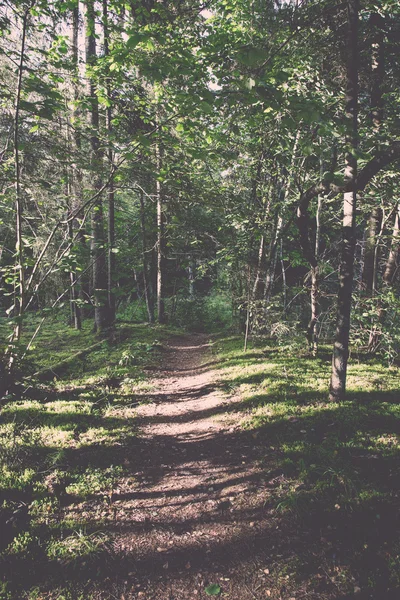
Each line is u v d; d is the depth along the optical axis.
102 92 6.92
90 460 5.56
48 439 6.04
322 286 11.80
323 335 13.87
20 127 5.82
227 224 11.52
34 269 6.05
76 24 9.08
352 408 6.63
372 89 9.27
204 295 29.92
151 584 3.56
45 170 6.28
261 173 11.43
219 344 15.15
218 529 4.25
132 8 6.47
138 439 6.42
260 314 12.30
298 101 3.38
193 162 8.09
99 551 3.88
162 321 21.84
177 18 5.66
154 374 10.91
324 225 12.84
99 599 3.38
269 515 4.35
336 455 5.18
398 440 5.44
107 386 9.24
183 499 4.81
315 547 3.81
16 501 4.55
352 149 3.85
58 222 6.46
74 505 4.61
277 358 10.96
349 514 4.12
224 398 8.16
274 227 11.66
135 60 4.42
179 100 4.16
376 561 3.54
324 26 6.95
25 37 5.09
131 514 4.52
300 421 6.36
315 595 3.32
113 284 15.63
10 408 7.16
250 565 3.73
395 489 4.40
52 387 8.95
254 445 5.91
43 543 3.96
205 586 3.53
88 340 14.66
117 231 22.44
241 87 3.45
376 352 11.16
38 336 15.28
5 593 3.33
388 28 9.14
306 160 8.77
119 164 6.00
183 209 8.23
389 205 9.86
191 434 6.71
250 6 6.72
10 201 6.36
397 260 11.02
